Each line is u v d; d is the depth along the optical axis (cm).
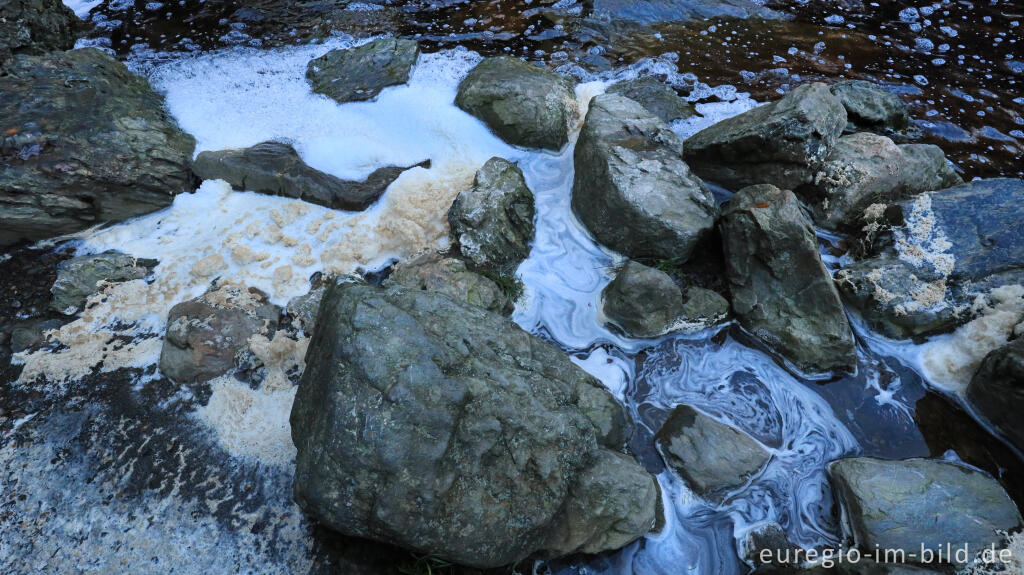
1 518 337
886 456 378
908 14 737
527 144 532
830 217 473
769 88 611
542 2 717
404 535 281
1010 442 375
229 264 448
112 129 478
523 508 297
